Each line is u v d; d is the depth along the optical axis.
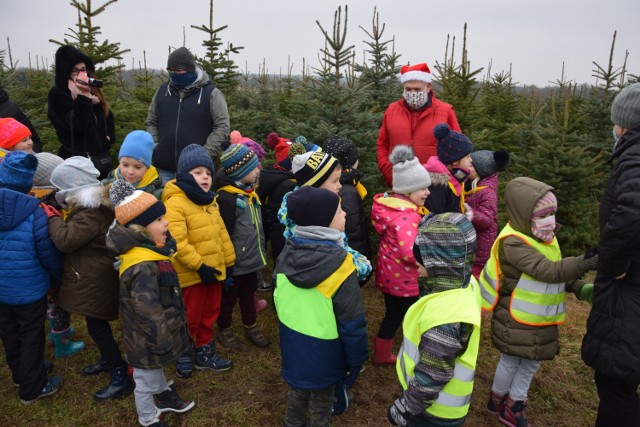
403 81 4.47
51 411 3.02
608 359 2.36
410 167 3.20
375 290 5.16
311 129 5.29
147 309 2.50
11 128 3.41
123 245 2.50
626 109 2.41
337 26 5.19
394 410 2.20
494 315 2.97
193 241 3.17
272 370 3.56
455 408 2.10
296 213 2.38
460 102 7.06
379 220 3.33
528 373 2.93
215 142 4.29
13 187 2.80
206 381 3.39
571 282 2.87
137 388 2.72
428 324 2.04
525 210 2.71
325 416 2.57
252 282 3.80
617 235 2.12
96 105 4.05
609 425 2.53
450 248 2.03
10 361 3.05
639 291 2.27
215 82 6.75
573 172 5.94
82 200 2.82
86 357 3.62
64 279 2.97
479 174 4.07
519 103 11.95
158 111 4.41
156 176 3.48
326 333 2.36
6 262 2.78
